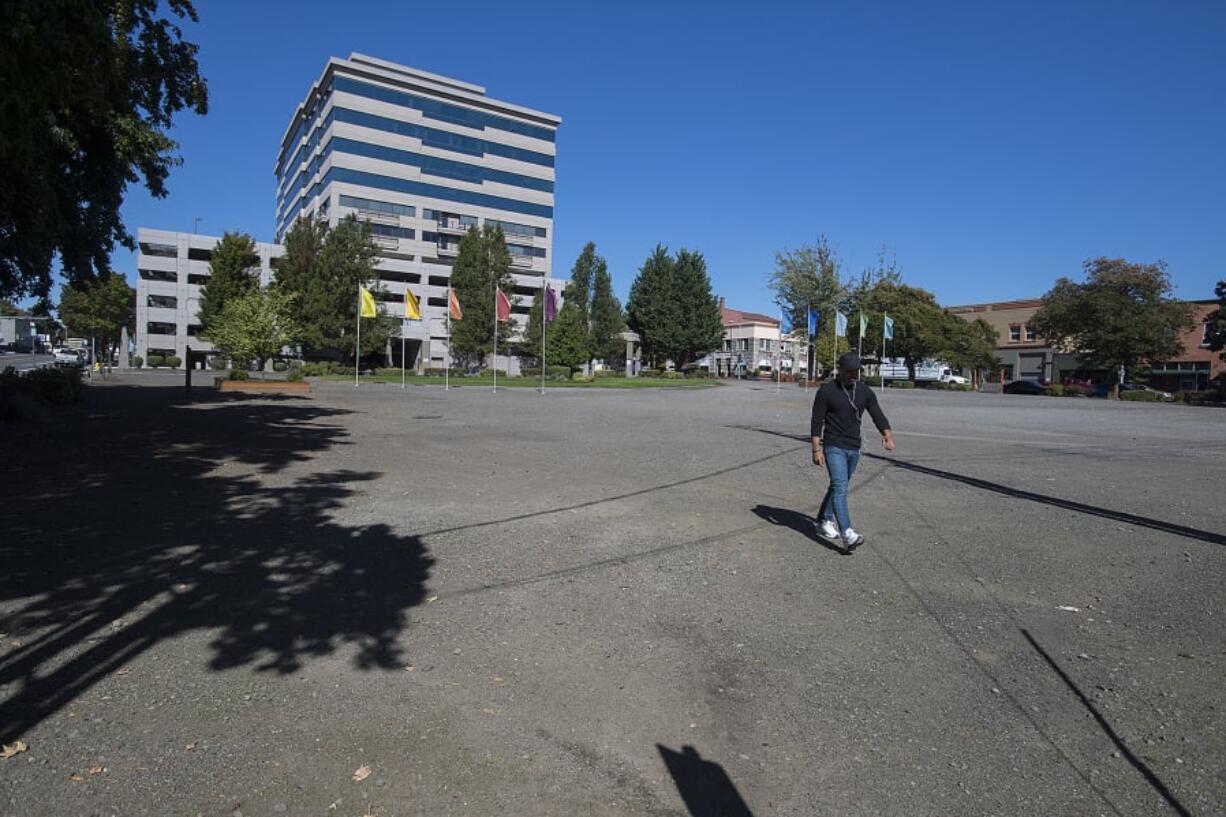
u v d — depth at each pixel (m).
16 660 3.91
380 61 87.56
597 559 6.18
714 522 7.66
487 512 7.82
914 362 64.25
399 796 2.86
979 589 5.58
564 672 4.01
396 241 85.75
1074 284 49.56
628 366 78.88
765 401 31.86
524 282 90.62
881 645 4.49
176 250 73.06
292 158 106.62
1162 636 4.69
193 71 14.57
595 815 2.78
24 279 16.42
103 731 3.25
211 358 70.50
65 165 14.90
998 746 3.34
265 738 3.24
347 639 4.34
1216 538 7.23
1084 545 6.91
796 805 2.88
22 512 7.10
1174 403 41.44
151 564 5.60
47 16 6.74
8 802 2.73
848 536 6.49
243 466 10.34
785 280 62.09
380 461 11.25
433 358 79.19
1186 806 2.90
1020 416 25.33
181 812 2.71
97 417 16.42
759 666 4.16
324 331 52.00
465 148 91.19
